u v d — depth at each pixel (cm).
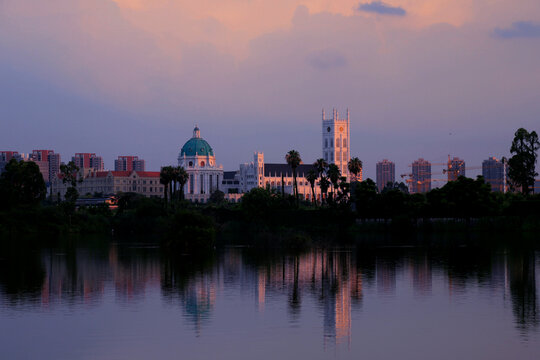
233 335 8012
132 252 17675
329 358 7150
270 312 9256
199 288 11281
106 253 17388
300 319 8819
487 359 7100
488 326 8412
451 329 8262
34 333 8094
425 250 17612
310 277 12538
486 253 16500
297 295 10569
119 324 8544
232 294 10669
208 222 18450
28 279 12362
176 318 8888
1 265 14662
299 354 7288
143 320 8762
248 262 15100
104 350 7406
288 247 19088
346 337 7925
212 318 8888
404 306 9631
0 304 9850
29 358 7138
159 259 15800
